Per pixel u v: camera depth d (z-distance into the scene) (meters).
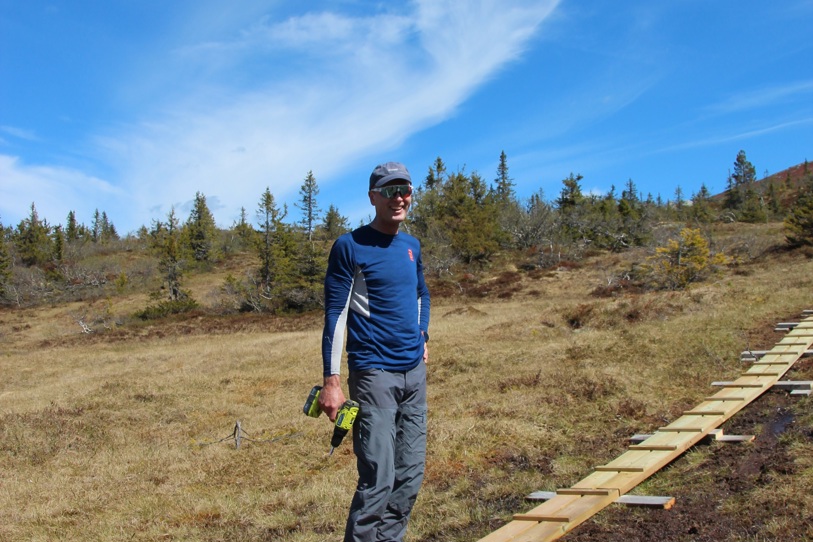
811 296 14.36
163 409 10.80
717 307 14.03
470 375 10.42
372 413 2.79
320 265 35.28
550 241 42.72
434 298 32.31
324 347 2.81
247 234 74.06
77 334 32.94
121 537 5.12
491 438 6.73
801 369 8.11
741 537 3.50
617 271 33.19
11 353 26.00
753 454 5.04
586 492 4.41
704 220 53.47
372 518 2.74
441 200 47.50
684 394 7.73
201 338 25.61
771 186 69.38
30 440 8.98
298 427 8.73
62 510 6.08
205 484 6.66
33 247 65.25
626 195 76.19
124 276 51.28
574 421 7.16
